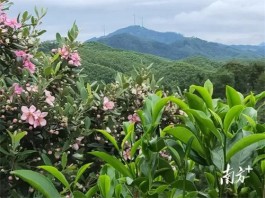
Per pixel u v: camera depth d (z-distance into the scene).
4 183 3.34
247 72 39.06
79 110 3.83
